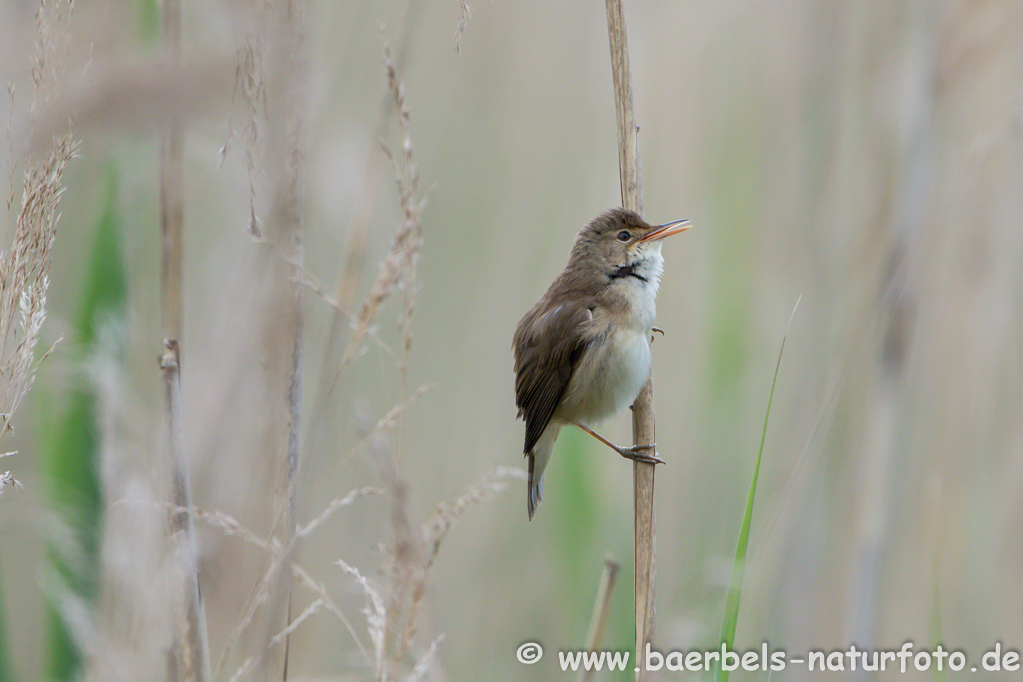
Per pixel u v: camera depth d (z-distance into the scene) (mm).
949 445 10195
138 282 8555
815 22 10750
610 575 6785
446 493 11164
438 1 12070
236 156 5652
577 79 12273
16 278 5289
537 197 12125
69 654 7148
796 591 9266
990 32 8289
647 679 6469
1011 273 10531
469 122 12188
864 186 10242
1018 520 10273
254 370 6961
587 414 8250
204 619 5750
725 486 10516
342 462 6066
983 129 9703
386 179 8523
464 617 10633
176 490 5746
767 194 11078
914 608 10023
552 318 8180
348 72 10336
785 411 10391
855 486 9680
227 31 5598
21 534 8156
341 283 6949
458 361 11688
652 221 11594
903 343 8461
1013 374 10523
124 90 5000
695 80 11531
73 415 7520
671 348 11352
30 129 5164
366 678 7691
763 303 10961
